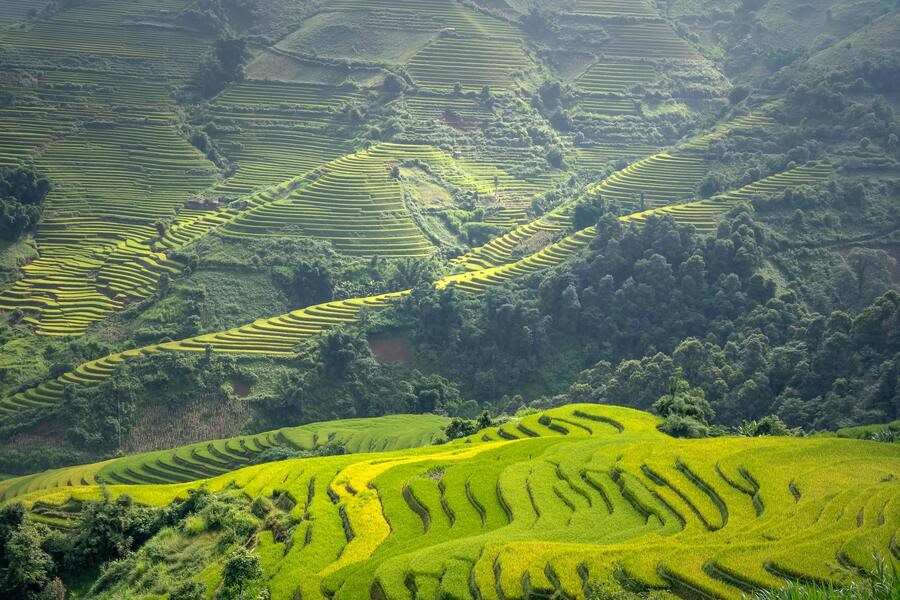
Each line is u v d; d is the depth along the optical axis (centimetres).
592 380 10431
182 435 10400
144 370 10869
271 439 9869
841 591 2031
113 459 9662
